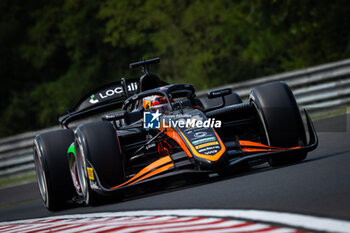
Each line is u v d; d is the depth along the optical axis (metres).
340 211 12.32
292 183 16.59
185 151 19.67
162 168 19.81
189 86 23.64
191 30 82.75
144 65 26.06
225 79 79.62
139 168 21.86
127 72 95.69
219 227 12.74
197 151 19.17
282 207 13.70
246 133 23.03
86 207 22.34
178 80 82.88
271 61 77.88
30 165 49.16
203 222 13.61
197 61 80.31
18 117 104.81
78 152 22.03
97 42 97.50
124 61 97.00
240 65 79.50
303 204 13.59
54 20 99.06
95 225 16.31
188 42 83.75
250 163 21.64
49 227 18.19
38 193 34.53
